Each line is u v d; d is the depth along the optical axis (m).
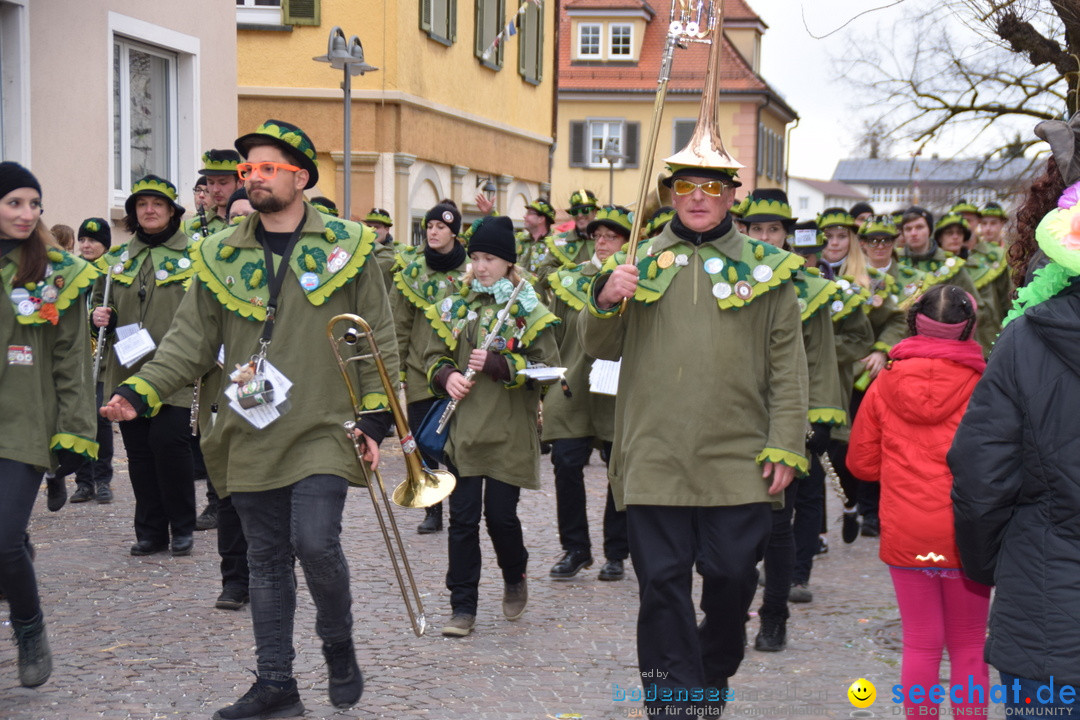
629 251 4.33
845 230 7.66
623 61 45.88
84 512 8.84
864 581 7.38
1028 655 2.93
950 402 4.35
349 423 4.59
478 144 25.09
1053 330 2.90
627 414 4.46
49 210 11.92
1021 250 3.30
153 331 7.61
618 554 7.33
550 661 5.57
